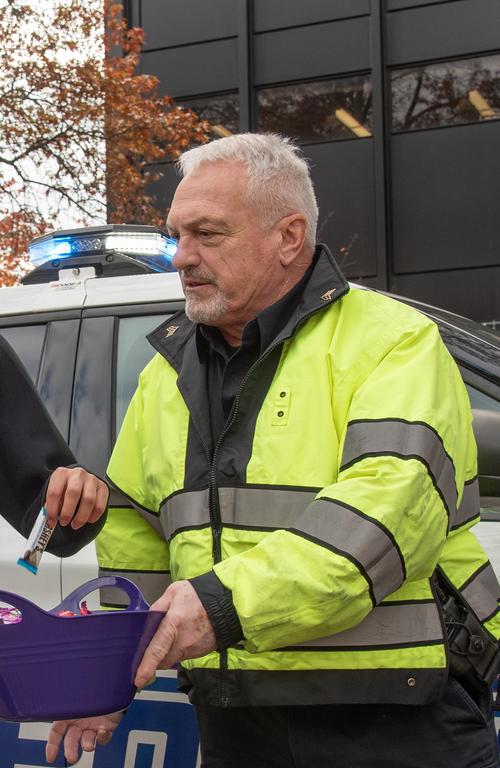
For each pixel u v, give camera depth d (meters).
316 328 1.78
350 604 1.53
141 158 14.31
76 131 11.95
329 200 14.59
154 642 1.50
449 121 14.18
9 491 1.91
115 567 2.00
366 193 14.41
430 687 1.66
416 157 14.31
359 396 1.68
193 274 1.80
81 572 2.61
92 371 2.85
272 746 1.76
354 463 1.62
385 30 14.36
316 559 1.51
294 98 14.83
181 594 1.52
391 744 1.69
